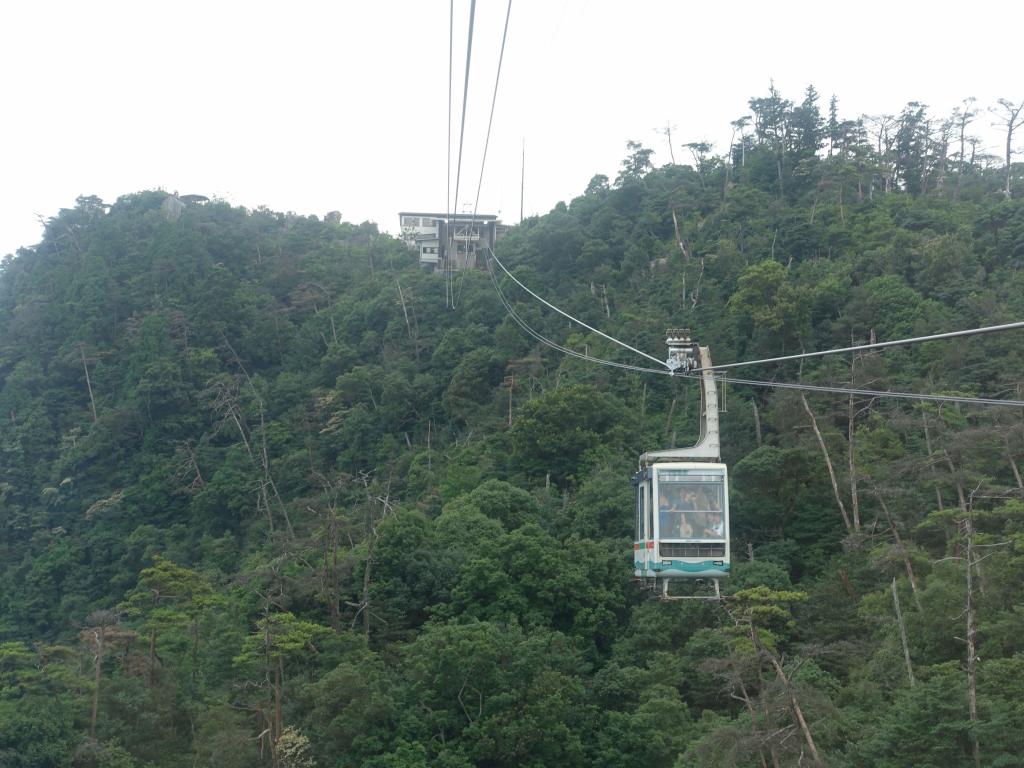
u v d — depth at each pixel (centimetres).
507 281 7875
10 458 7462
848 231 7062
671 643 4297
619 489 5203
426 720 3784
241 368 8138
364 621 4497
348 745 3672
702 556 2884
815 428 5009
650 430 6006
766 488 5003
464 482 5859
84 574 6538
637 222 8075
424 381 7269
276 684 3797
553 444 5762
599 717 3919
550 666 4022
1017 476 4347
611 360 6656
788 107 9062
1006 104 8725
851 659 3841
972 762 2780
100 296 8331
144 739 3812
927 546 4444
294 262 9450
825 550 4844
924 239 6575
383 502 5466
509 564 4628
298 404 7669
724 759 2945
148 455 7175
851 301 6138
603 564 4688
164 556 6362
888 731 2884
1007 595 3609
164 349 7738
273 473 7038
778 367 6131
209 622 4559
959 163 9381
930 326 5597
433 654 3875
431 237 10550
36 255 9894
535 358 6825
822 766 2833
